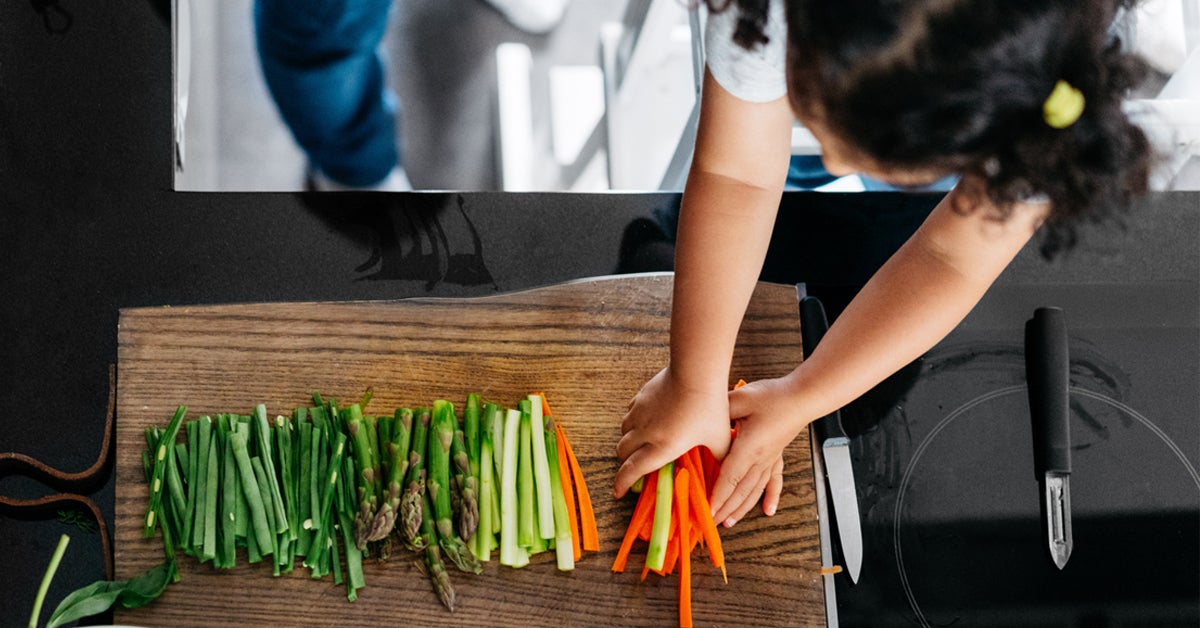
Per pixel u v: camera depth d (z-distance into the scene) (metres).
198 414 1.26
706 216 1.08
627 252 1.52
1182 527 1.33
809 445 1.30
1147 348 1.43
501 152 1.58
